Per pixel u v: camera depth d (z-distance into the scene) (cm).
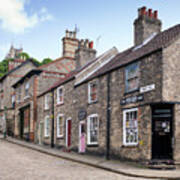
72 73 2453
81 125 1914
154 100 1284
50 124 2397
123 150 1452
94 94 1827
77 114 1970
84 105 1889
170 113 1266
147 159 1270
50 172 1187
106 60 2159
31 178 1050
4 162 1416
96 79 1783
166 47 1284
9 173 1138
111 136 1566
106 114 1636
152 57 1332
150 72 1334
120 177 1099
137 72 1428
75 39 3081
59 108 2267
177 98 1267
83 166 1396
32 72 2800
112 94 1600
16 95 3331
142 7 1695
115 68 1586
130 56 1616
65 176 1101
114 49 2202
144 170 1207
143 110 1338
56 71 2895
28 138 2767
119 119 1510
